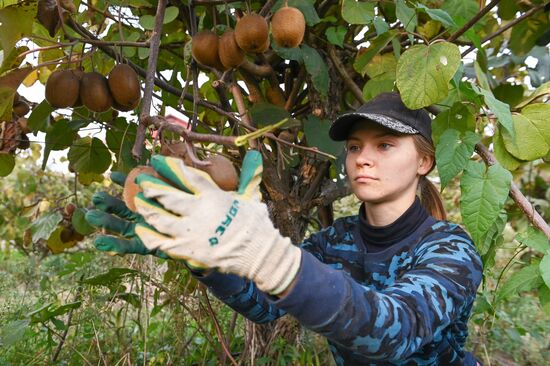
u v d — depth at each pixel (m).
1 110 1.71
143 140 1.35
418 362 1.49
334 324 1.00
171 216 0.95
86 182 2.78
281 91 2.22
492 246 1.82
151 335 2.97
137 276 2.40
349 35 2.31
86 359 2.33
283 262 0.98
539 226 1.74
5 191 5.34
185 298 2.45
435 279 1.22
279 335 2.38
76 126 2.21
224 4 1.97
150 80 1.44
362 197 1.55
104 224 1.15
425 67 1.58
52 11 1.59
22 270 3.38
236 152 2.22
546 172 3.96
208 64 1.70
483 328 2.81
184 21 2.06
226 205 0.96
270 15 1.82
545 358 3.14
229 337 2.37
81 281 2.31
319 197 2.21
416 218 1.54
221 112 1.73
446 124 1.75
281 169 2.13
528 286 1.74
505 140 1.75
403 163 1.54
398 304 1.08
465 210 1.57
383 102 1.59
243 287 1.51
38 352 2.55
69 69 1.63
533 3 2.44
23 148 2.33
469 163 1.60
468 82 1.64
